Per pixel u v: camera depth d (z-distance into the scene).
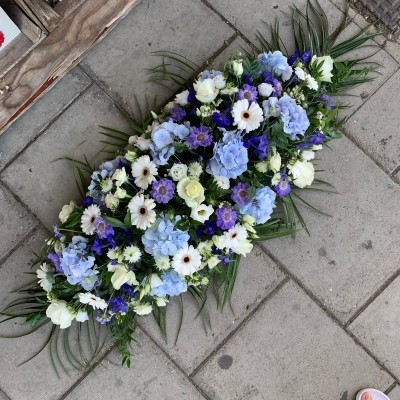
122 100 1.61
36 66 1.50
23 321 1.59
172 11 1.61
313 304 1.63
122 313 1.43
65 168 1.60
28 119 1.60
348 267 1.62
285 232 1.53
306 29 1.61
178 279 1.39
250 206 1.37
